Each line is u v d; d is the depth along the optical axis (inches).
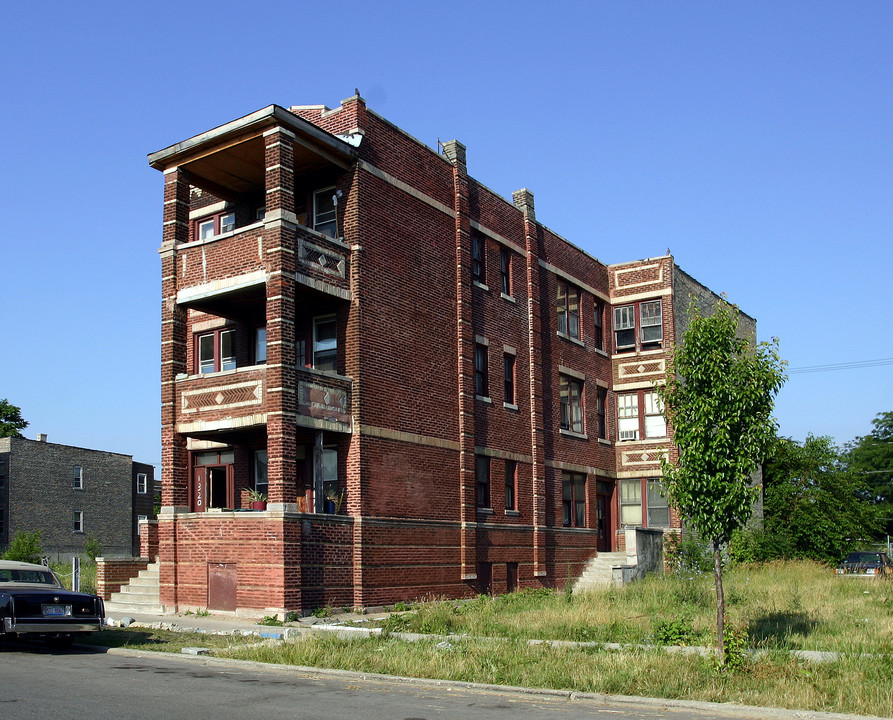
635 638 665.6
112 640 672.4
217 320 1059.9
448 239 1090.7
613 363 1498.5
